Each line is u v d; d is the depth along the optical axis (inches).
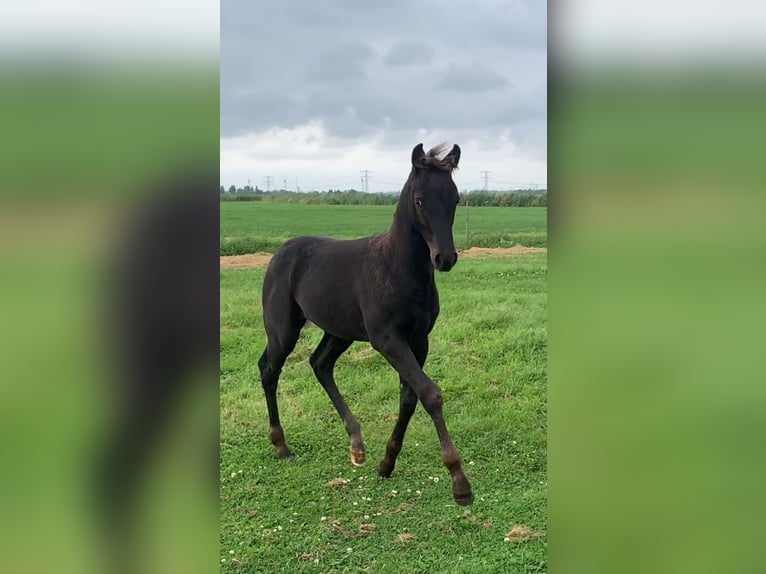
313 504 147.2
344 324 160.7
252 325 266.5
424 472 162.7
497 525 136.5
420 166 137.3
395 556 126.1
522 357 227.6
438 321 260.2
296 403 205.2
